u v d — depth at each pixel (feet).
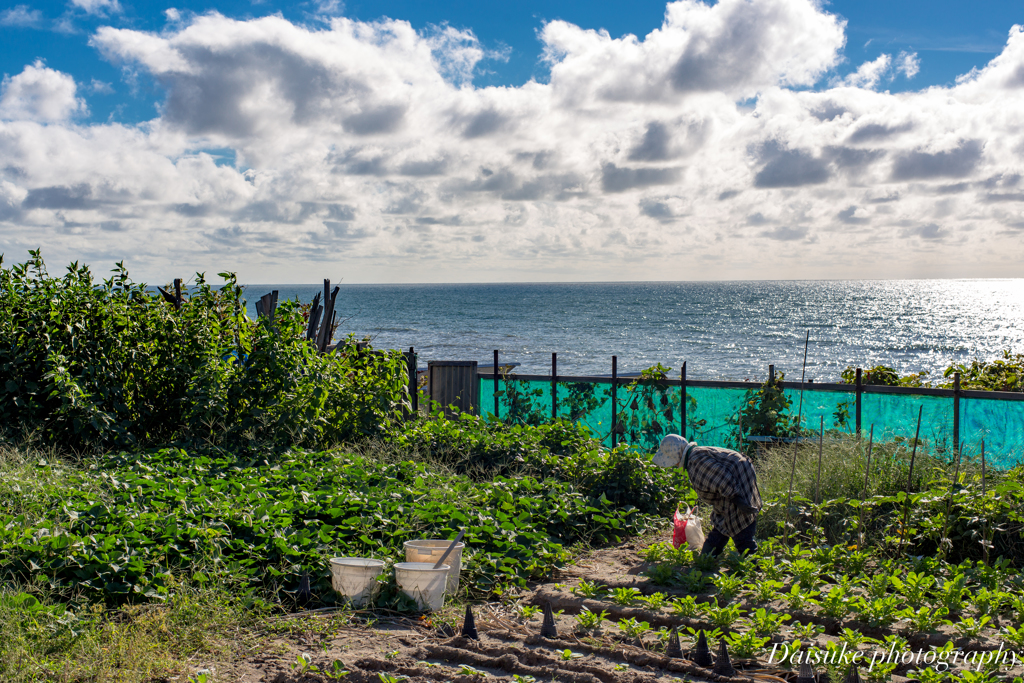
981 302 485.97
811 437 30.45
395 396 34.60
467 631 14.89
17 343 27.66
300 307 39.99
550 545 21.09
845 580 17.02
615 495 27.14
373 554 18.43
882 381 40.27
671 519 26.78
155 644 13.50
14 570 15.16
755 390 33.91
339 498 21.33
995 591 16.31
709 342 203.31
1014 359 39.01
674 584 18.62
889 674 12.70
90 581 15.14
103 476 21.71
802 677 12.20
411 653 14.01
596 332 242.58
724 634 14.92
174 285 35.37
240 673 12.98
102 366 28.60
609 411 37.22
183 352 31.12
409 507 21.80
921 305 437.17
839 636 14.53
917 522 20.76
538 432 32.78
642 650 14.07
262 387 30.81
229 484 22.67
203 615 14.65
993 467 26.73
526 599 18.19
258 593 16.63
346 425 33.17
